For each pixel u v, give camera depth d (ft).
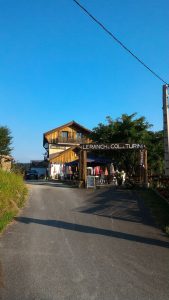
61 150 201.57
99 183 95.50
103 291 22.77
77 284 23.84
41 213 48.24
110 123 117.39
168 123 59.77
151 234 38.93
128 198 62.49
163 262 29.09
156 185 75.87
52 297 21.71
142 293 22.59
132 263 28.55
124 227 41.81
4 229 38.45
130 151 108.17
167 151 60.13
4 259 28.66
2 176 55.06
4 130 154.71
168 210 51.60
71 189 79.71
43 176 182.91
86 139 202.18
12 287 23.07
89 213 49.52
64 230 38.93
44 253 30.48
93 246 33.12
